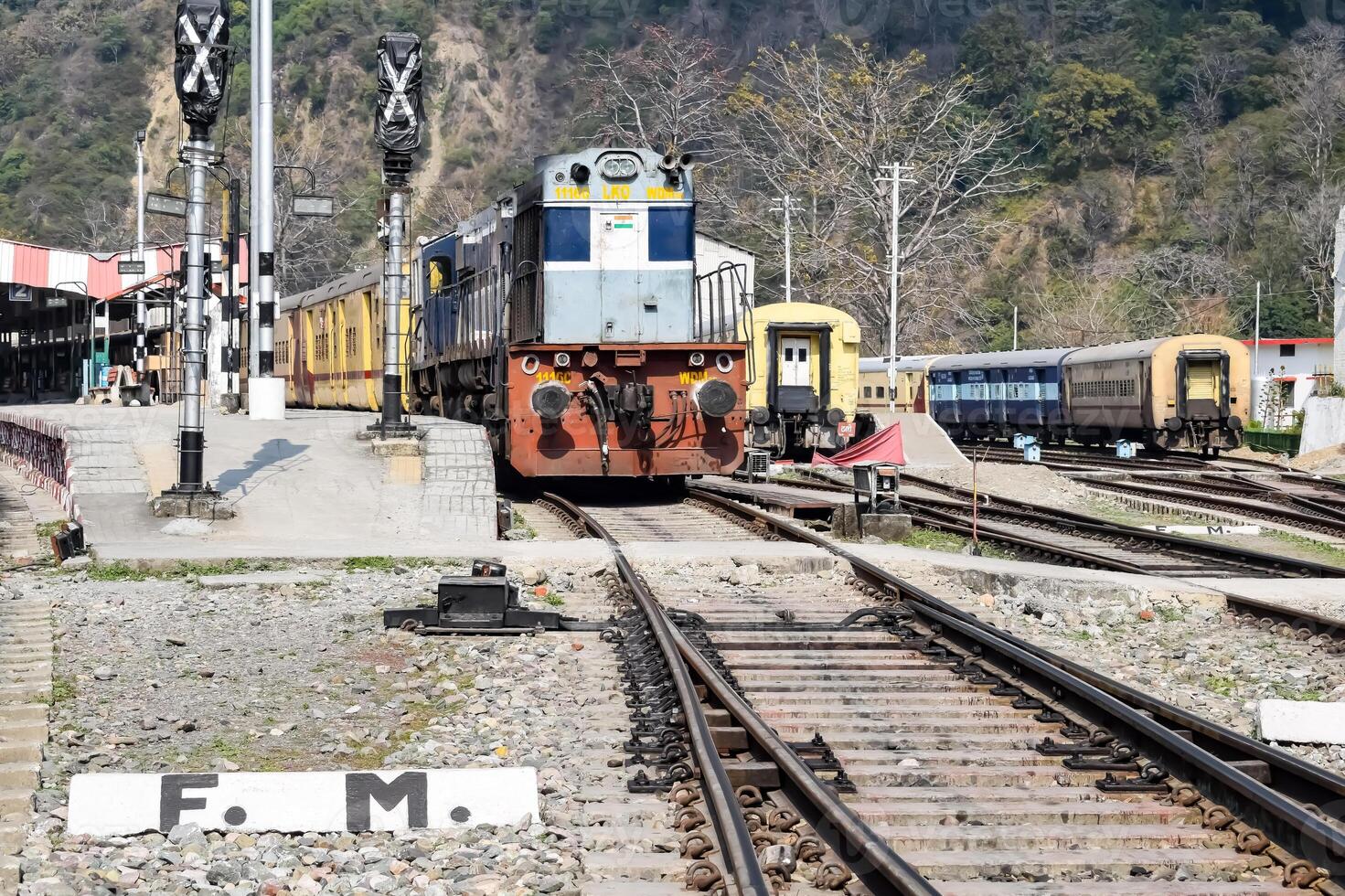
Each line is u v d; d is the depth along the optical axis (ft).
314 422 219.41
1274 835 62.44
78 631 111.34
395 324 196.54
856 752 77.41
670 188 202.18
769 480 272.92
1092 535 201.98
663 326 201.46
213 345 380.99
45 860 60.13
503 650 104.83
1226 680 104.17
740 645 106.22
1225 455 450.71
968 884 58.23
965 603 131.54
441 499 177.47
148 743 80.69
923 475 306.35
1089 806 67.67
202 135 166.91
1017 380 488.44
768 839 60.85
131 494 175.01
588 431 199.21
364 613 119.55
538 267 199.52
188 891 57.31
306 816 65.72
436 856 61.36
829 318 319.47
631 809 66.54
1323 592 138.62
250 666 100.63
